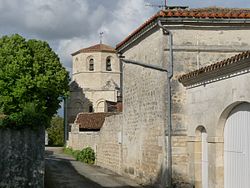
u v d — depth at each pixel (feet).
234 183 40.32
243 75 37.35
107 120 85.87
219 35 51.44
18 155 42.75
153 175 54.85
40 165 43.80
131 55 65.82
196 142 47.98
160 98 52.16
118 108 147.02
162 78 51.37
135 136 63.72
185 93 50.65
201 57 51.13
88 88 194.49
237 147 39.83
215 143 42.47
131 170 65.98
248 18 50.26
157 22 50.65
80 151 111.04
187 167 49.80
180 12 49.73
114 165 78.95
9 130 42.52
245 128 38.40
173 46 50.80
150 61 55.98
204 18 49.98
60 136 197.06
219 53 51.34
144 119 59.06
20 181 42.55
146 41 57.67
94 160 100.68
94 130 139.13
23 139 43.16
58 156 125.49
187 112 50.11
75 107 194.59
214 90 42.93
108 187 59.06
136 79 63.10
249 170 37.63
